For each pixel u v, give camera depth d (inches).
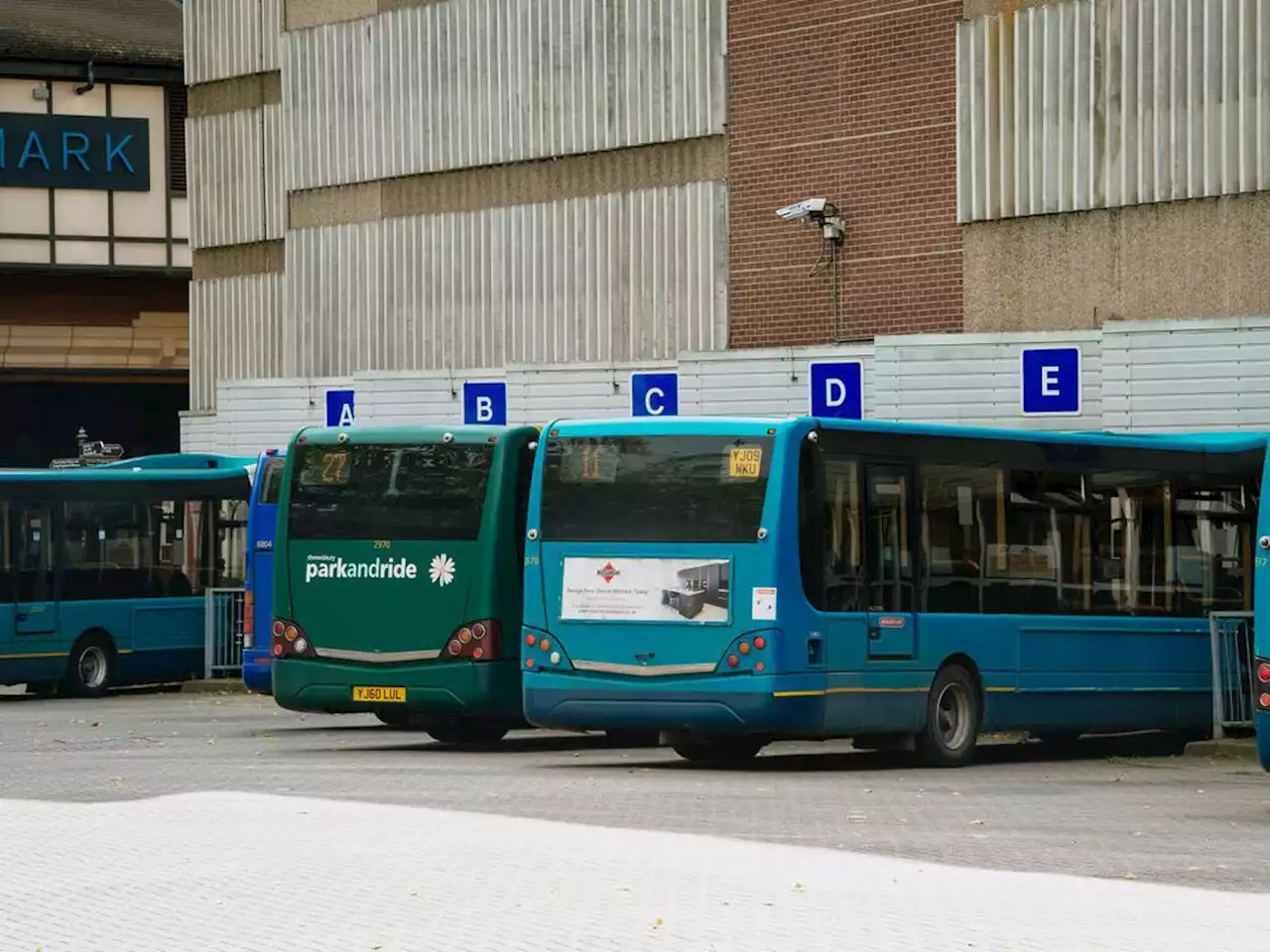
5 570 1441.9
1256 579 744.3
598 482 888.9
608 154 1621.6
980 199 1395.2
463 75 1712.6
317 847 591.2
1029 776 869.8
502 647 993.5
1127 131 1332.4
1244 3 1285.7
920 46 1427.2
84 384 2650.1
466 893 500.1
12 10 2591.0
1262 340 1206.3
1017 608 949.2
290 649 1017.5
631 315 1605.6
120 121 2568.9
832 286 1476.4
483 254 1704.0
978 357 1317.7
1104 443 992.9
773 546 856.9
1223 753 995.3
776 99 1510.8
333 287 1807.3
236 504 1568.7
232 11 1975.9
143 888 517.0
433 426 1008.9
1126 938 437.1
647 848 588.4
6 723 1194.6
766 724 853.8
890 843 608.1
